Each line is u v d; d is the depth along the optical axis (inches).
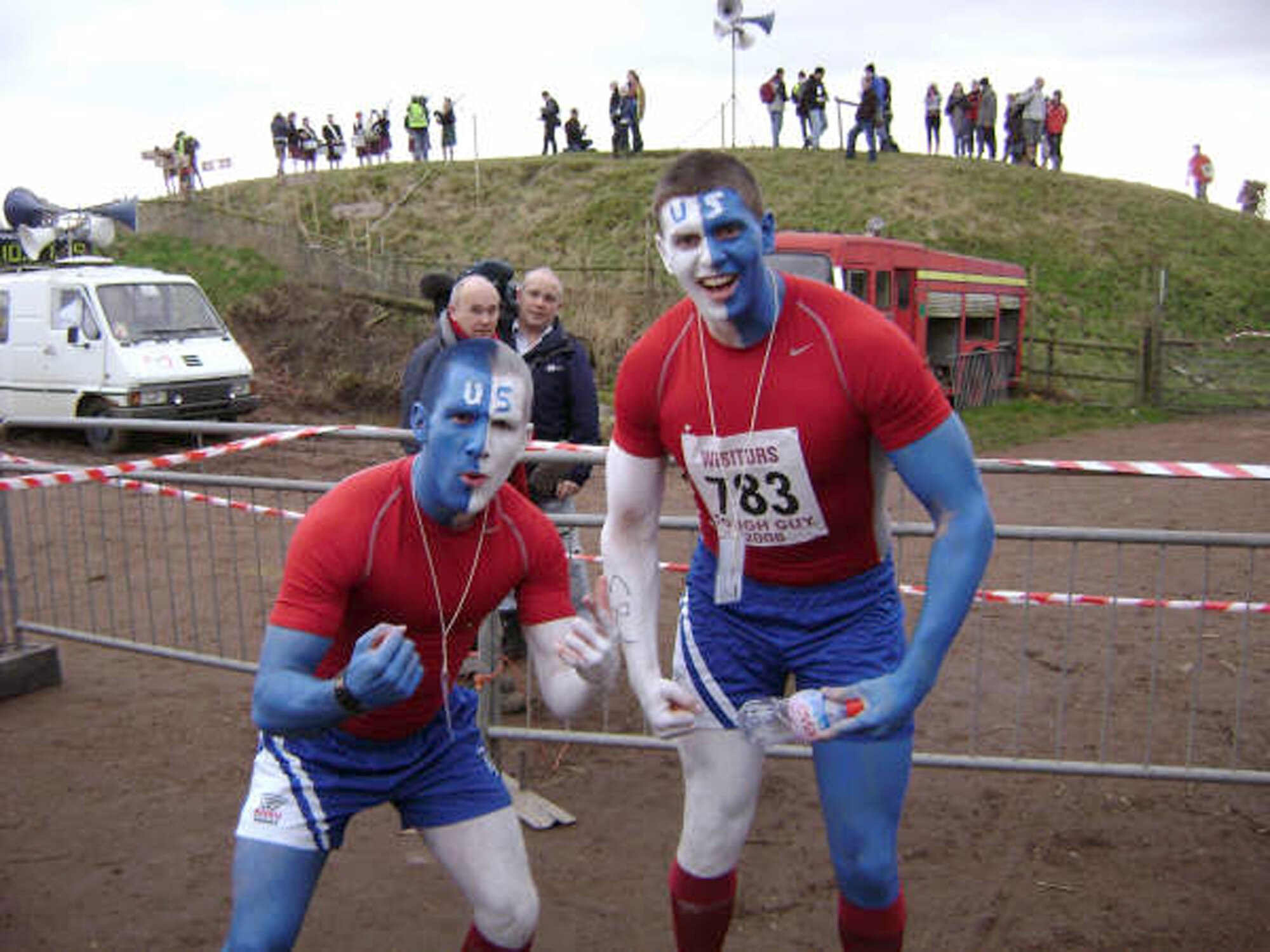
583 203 1074.7
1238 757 161.9
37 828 147.3
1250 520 360.5
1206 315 965.8
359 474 86.2
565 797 158.4
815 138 1209.4
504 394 81.1
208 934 122.3
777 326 86.1
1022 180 1142.3
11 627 225.6
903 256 606.5
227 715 189.6
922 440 82.8
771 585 95.5
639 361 93.4
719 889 102.0
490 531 88.4
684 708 93.4
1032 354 851.4
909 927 123.6
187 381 517.7
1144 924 124.0
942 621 80.2
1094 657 217.9
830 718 79.6
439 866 139.1
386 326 807.1
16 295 538.0
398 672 75.6
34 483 179.0
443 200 1138.0
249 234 975.6
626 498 98.0
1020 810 153.9
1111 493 417.4
